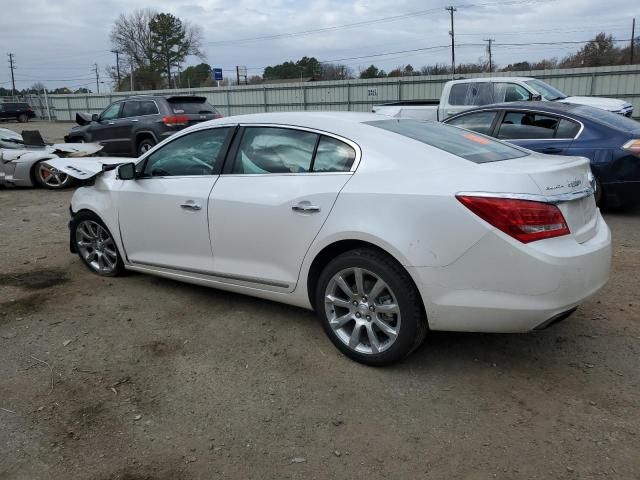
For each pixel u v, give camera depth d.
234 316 4.30
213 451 2.74
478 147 3.65
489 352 3.64
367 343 3.51
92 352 3.77
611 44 59.38
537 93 11.49
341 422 2.94
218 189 4.05
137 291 4.88
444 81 26.58
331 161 3.58
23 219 8.15
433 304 3.13
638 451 2.65
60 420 3.00
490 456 2.65
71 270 5.50
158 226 4.50
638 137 6.82
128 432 2.90
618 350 3.62
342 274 3.46
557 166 3.23
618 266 5.25
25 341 3.94
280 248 3.74
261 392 3.24
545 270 2.91
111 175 5.06
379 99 28.59
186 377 3.43
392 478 2.53
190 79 83.19
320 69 82.06
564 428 2.84
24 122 45.16
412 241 3.11
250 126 4.05
